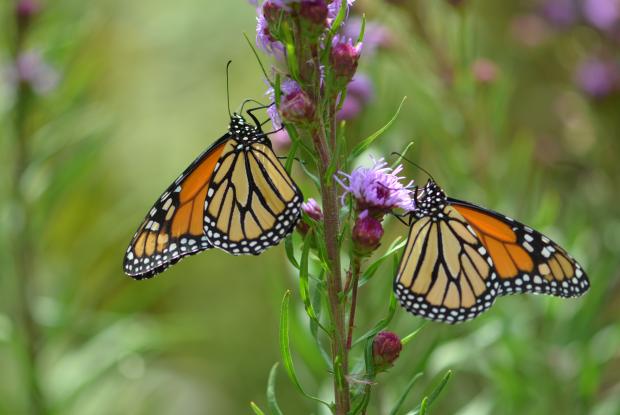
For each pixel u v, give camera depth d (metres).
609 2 1.04
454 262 0.81
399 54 0.94
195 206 0.81
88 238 0.99
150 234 0.80
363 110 0.89
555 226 1.01
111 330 0.98
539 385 0.94
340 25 0.76
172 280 1.26
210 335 1.20
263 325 1.25
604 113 1.03
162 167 1.28
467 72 0.93
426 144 0.96
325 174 0.77
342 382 0.77
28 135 0.95
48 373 0.97
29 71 0.94
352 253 0.77
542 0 1.09
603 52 1.06
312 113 0.76
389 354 0.77
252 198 0.79
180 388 1.22
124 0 1.24
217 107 1.32
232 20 1.31
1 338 0.95
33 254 0.96
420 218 0.80
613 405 0.93
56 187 0.95
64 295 0.97
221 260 1.29
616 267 0.96
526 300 0.94
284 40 0.76
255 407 0.78
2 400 1.00
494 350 0.94
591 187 1.02
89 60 1.02
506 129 1.09
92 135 0.96
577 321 0.93
